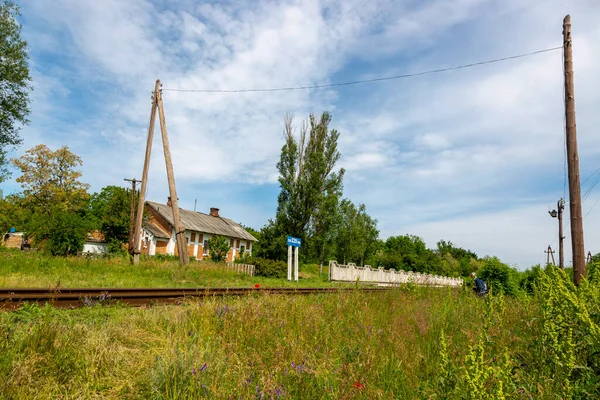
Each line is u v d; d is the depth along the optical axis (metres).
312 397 3.72
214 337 5.46
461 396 3.21
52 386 3.71
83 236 21.47
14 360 3.84
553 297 4.98
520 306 8.62
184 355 4.34
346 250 46.59
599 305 5.11
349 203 47.34
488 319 5.95
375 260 54.03
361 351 4.82
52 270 14.13
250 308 6.51
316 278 28.20
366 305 7.95
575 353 4.33
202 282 15.28
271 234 29.95
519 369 4.32
